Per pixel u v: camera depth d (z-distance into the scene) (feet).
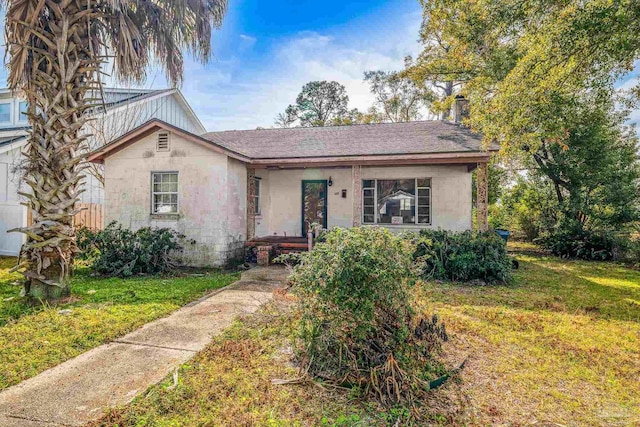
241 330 15.61
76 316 17.30
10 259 34.24
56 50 18.98
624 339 15.44
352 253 11.37
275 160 33.83
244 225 35.35
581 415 9.91
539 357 13.52
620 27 20.94
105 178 33.81
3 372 11.66
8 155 38.47
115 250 27.99
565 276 30.30
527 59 25.54
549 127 27.53
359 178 33.83
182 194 32.32
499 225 58.90
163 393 10.48
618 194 42.52
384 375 10.65
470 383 11.50
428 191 37.50
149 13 22.77
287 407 9.97
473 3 41.73
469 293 23.40
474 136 35.86
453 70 58.75
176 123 59.62
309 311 11.92
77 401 10.09
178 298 20.89
